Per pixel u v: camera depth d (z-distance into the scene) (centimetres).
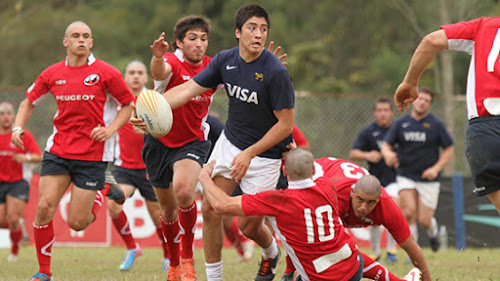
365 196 1677
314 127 4525
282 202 1603
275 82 1686
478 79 1702
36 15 9256
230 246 4109
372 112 4525
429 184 3184
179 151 2011
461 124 4672
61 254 3500
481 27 1727
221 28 9225
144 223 4019
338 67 9994
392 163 3078
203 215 1839
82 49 2053
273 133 1697
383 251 3844
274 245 2039
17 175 3294
